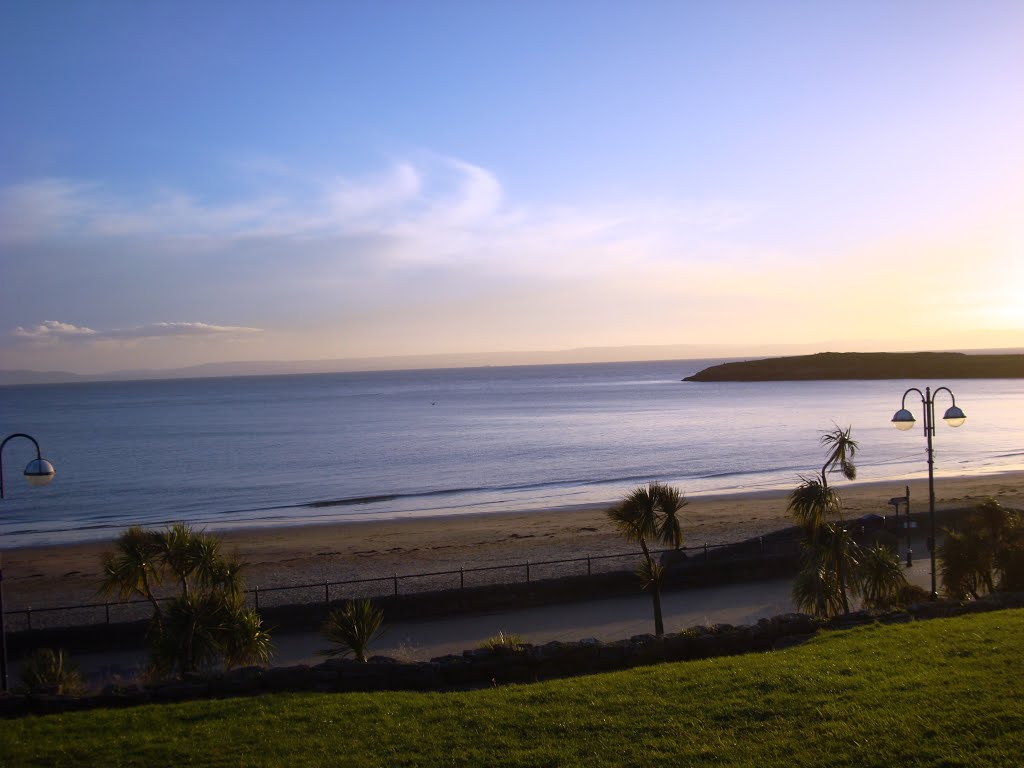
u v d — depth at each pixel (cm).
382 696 1142
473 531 4075
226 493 5909
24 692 1211
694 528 3834
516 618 2428
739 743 866
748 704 979
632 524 2039
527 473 6619
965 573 2019
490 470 6856
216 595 1650
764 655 1236
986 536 2044
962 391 16200
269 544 3872
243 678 1217
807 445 7981
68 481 6650
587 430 10250
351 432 10788
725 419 11319
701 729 915
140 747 955
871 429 9362
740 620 2312
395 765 870
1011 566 1956
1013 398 13925
